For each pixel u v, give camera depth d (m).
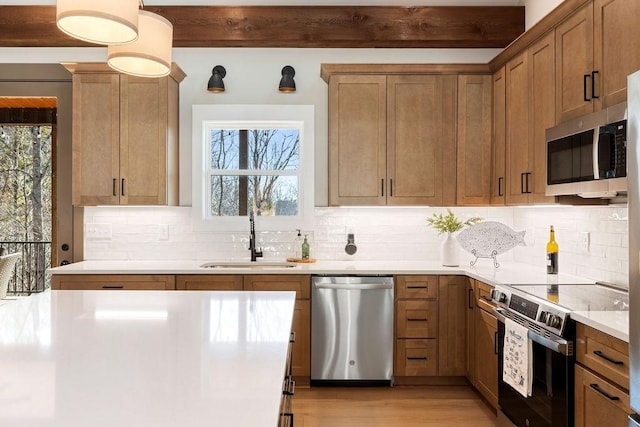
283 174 4.21
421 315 3.51
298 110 4.09
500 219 4.12
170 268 3.51
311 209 4.09
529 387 2.30
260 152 4.21
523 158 3.21
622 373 1.71
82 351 1.38
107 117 3.71
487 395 3.06
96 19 1.62
